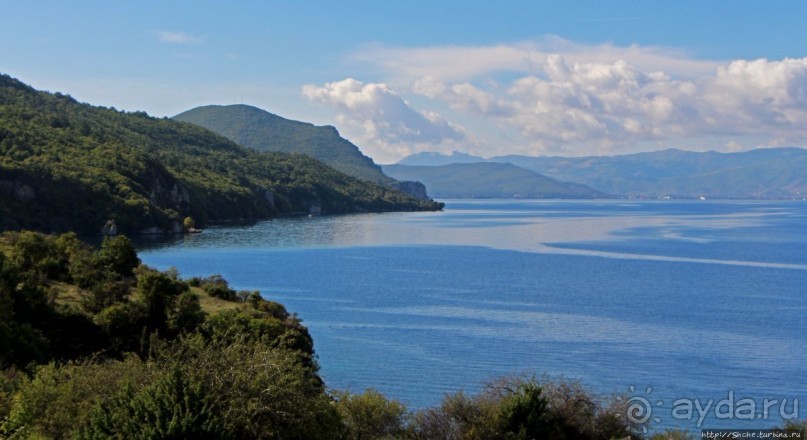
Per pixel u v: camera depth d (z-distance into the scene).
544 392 46.44
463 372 71.31
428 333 88.25
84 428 30.72
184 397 30.08
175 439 29.02
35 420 33.62
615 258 178.75
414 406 61.34
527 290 124.38
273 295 116.88
